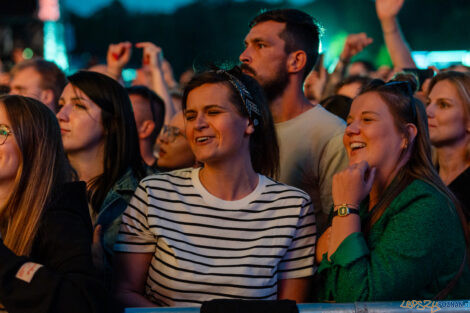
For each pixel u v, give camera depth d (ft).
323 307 6.86
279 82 10.89
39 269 6.50
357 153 8.32
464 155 11.65
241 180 7.98
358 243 7.50
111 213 9.52
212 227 7.75
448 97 11.60
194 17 88.89
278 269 7.97
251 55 10.96
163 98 18.38
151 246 7.91
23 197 7.22
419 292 7.49
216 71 8.24
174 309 6.77
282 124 10.87
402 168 8.20
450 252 7.56
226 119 7.82
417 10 69.00
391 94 8.25
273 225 7.87
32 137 7.36
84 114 9.92
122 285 7.85
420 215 7.55
